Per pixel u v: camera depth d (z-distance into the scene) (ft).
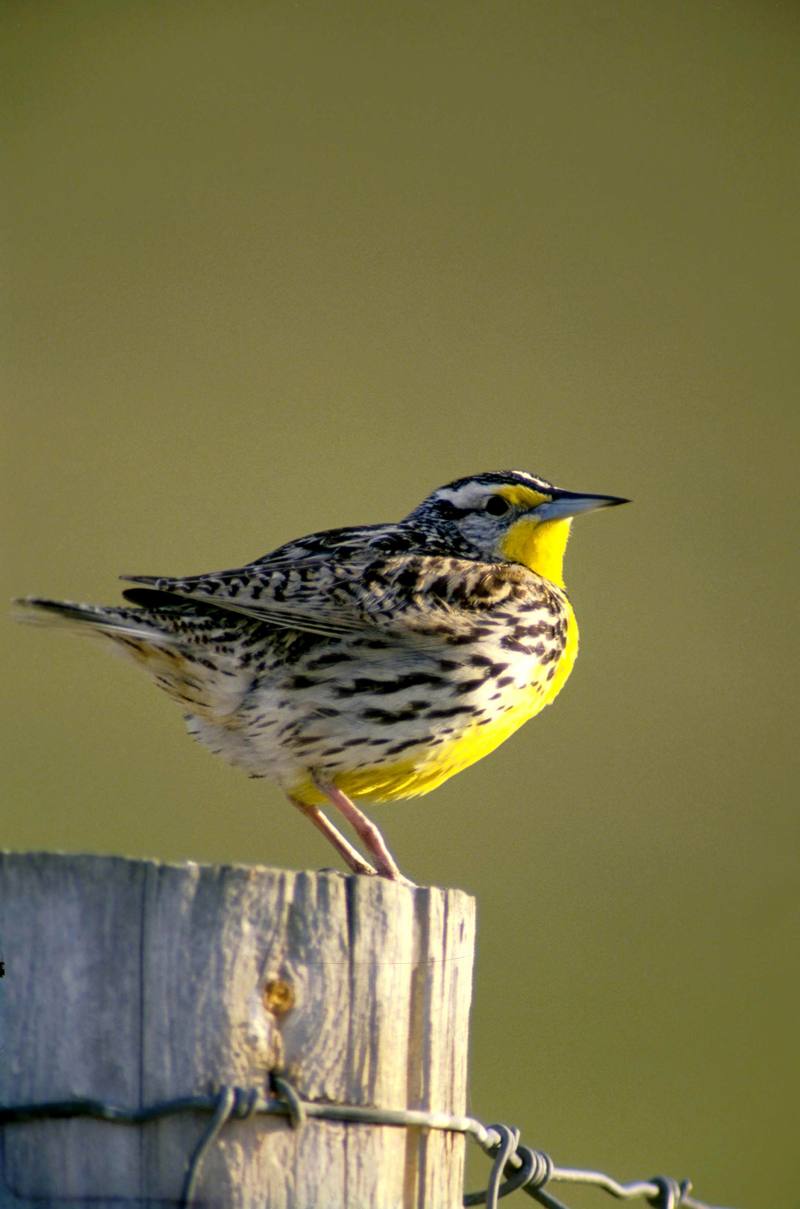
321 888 15.90
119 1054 15.30
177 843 37.50
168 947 15.46
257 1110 15.34
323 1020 15.76
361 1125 15.84
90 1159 15.19
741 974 39.24
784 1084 37.50
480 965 38.55
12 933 15.37
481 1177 32.42
